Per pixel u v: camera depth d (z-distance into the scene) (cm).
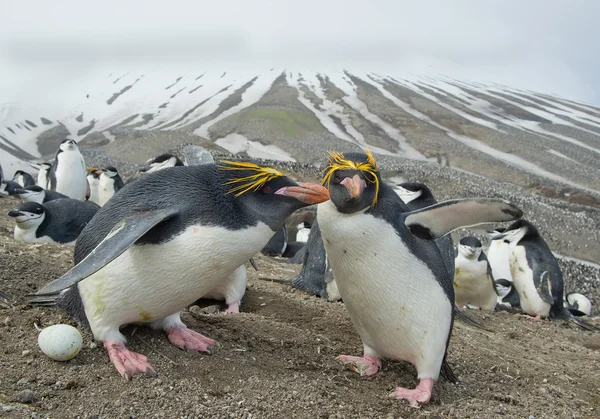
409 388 136
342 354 148
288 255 396
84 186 461
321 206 127
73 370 117
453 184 796
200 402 115
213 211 117
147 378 118
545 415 133
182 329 135
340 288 133
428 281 127
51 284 103
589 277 536
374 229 123
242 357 135
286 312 181
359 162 124
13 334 126
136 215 114
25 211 240
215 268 118
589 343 216
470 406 131
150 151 1034
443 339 130
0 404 104
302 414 117
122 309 119
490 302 273
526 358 175
